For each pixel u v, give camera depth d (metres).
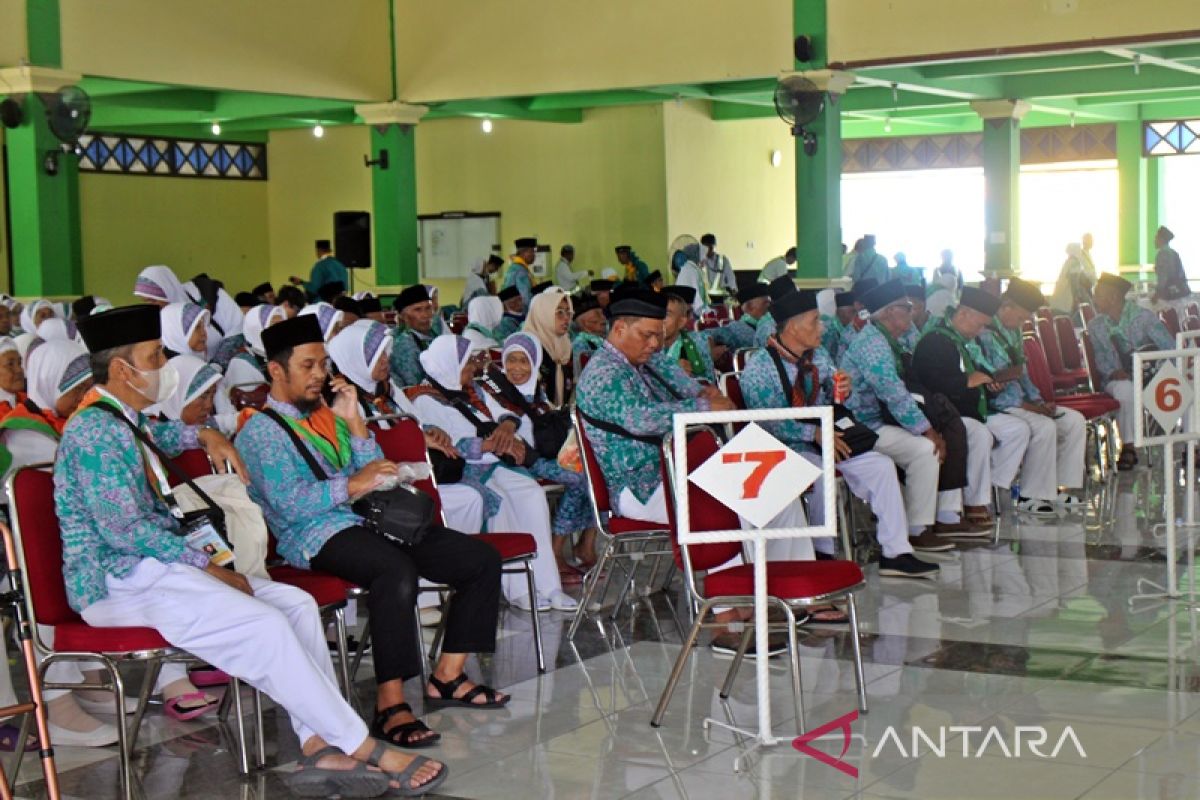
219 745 4.94
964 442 7.89
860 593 6.82
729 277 19.42
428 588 5.34
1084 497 9.22
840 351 9.09
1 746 4.91
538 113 20.69
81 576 4.36
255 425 5.01
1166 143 24.28
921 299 9.33
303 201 23.48
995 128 20.05
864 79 15.73
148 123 20.08
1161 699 5.07
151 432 4.92
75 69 12.95
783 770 4.50
